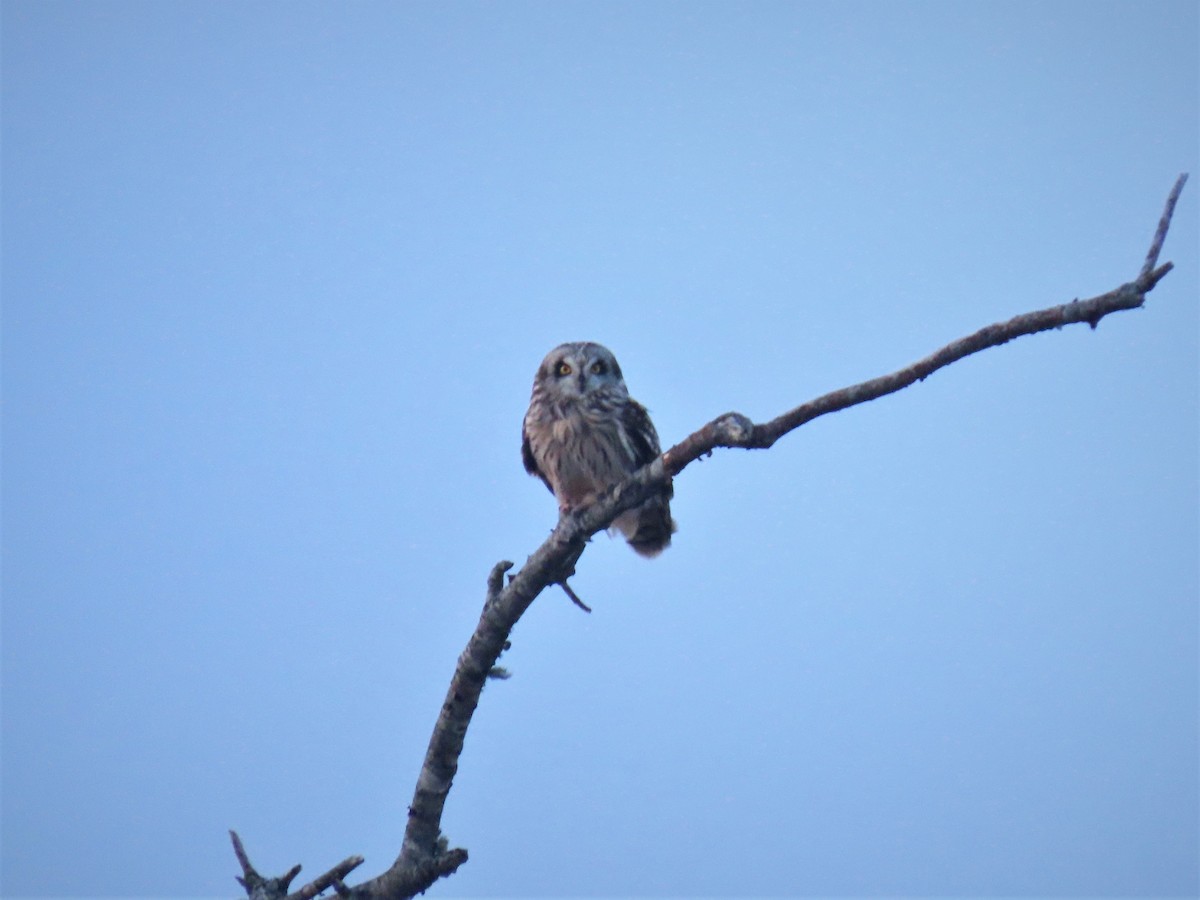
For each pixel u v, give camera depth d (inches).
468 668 479.2
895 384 410.0
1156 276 374.3
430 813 478.0
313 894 460.8
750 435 430.6
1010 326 390.9
